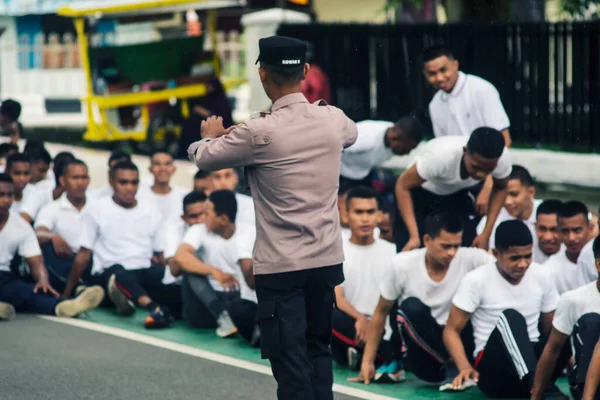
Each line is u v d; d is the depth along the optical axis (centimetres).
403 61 1756
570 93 1570
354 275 877
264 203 621
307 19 2138
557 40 1574
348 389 802
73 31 2900
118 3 2038
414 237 923
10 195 1028
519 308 801
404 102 1759
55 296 1041
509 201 953
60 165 1152
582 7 1886
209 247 998
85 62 2041
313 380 636
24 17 2872
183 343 953
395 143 1093
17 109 1349
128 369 845
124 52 2039
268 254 618
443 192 942
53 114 2889
